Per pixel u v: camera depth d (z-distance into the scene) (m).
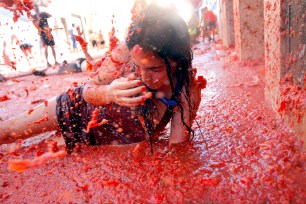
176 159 2.02
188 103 2.05
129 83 1.77
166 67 1.76
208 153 2.06
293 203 1.50
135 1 1.80
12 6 3.10
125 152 2.23
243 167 1.84
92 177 1.95
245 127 2.46
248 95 3.39
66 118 2.30
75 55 12.99
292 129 2.24
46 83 6.39
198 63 6.35
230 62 5.74
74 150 2.36
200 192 1.65
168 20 1.63
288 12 2.30
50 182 1.96
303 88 2.18
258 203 1.52
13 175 2.11
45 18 7.94
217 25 12.06
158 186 1.75
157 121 2.14
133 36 1.64
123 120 2.19
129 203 1.64
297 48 2.21
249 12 5.24
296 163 1.82
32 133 2.47
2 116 3.99
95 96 2.02
